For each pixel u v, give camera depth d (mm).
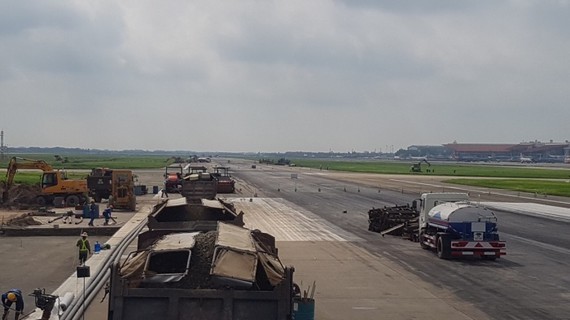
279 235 38719
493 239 30641
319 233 40000
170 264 14734
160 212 22078
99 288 22562
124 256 29516
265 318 13172
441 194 34375
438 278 25906
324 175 131125
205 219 23156
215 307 13156
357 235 39438
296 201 64500
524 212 57156
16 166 58781
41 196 57688
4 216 48062
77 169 135875
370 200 66562
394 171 166375
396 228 38844
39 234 38875
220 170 111812
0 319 18594
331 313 19953
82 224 41781
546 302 21734
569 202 68750
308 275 26125
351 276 26016
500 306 21078
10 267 27812
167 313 13070
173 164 191375
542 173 156875
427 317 19594
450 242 30641
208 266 14234
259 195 72500
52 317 17453
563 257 31875
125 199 53531
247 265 14141
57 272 26688
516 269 28250
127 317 13055
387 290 23391
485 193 81062
